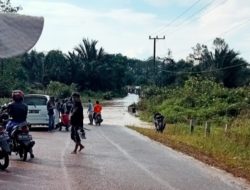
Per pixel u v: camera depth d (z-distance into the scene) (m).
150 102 60.22
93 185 10.73
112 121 42.91
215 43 97.56
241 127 25.12
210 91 49.81
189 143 21.62
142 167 13.73
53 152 16.61
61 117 27.91
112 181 11.31
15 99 14.41
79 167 13.28
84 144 19.88
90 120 35.69
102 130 29.36
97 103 35.53
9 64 45.62
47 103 27.00
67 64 120.38
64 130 28.27
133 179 11.69
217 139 21.05
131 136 25.06
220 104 43.06
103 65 127.75
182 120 41.53
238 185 11.43
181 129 30.02
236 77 94.75
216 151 18.23
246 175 12.92
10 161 14.12
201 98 48.12
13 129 14.18
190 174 12.80
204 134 24.59
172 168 13.77
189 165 14.50
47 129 28.36
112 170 12.97
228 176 12.70
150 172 12.87
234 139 20.25
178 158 16.11
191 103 48.12
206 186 11.16
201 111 42.34
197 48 113.25
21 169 12.68
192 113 42.50
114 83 132.88
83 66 122.62
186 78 94.25
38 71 113.38
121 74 138.00
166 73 108.81
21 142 14.20
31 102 26.89
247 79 93.00
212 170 13.63
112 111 62.03
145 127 35.34
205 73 95.31
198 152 17.95
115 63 138.88
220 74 93.38
